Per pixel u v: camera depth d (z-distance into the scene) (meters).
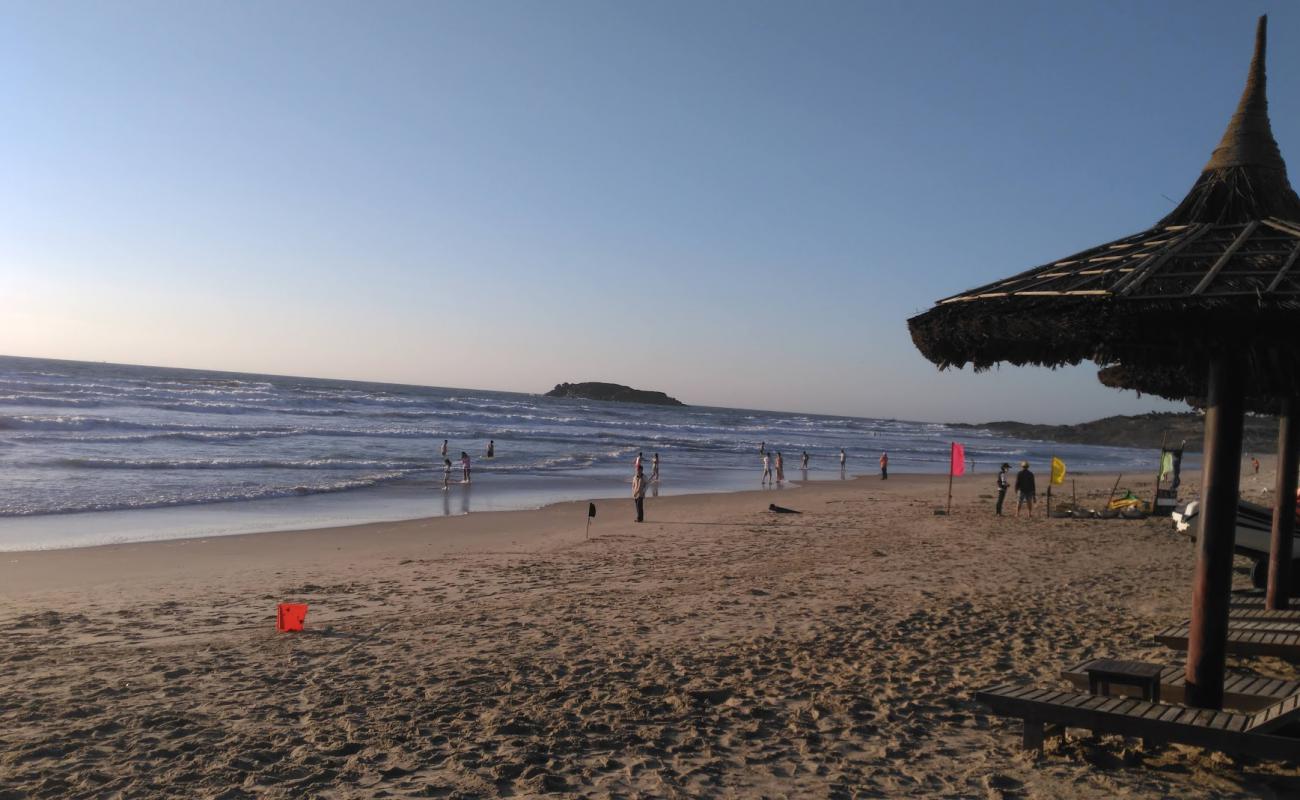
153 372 160.88
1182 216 4.69
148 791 4.58
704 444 64.12
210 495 24.25
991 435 156.38
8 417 43.66
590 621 9.20
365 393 108.12
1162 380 6.70
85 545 16.17
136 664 7.45
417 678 6.89
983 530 18.64
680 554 14.93
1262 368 5.08
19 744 5.30
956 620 9.06
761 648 7.85
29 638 8.64
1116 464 71.75
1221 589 4.59
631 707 6.09
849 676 6.89
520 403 130.00
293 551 15.80
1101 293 3.83
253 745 5.28
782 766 4.96
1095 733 5.39
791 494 30.94
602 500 27.00
